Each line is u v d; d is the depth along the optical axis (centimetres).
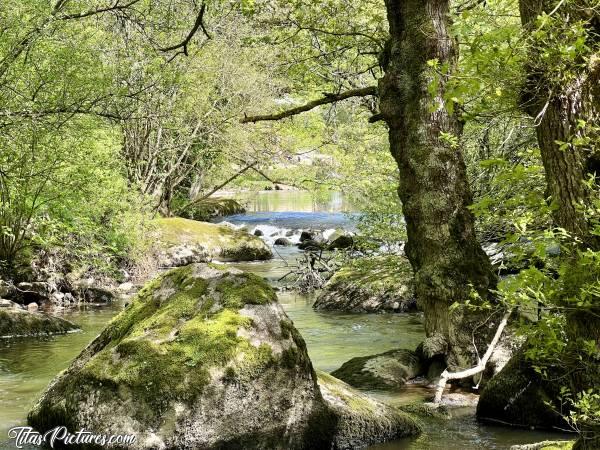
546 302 424
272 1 1322
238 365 588
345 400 653
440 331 884
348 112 2067
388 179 1630
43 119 1187
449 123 884
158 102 2127
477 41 417
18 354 1034
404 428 673
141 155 2419
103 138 1705
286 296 1677
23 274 1580
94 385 594
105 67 1318
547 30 403
